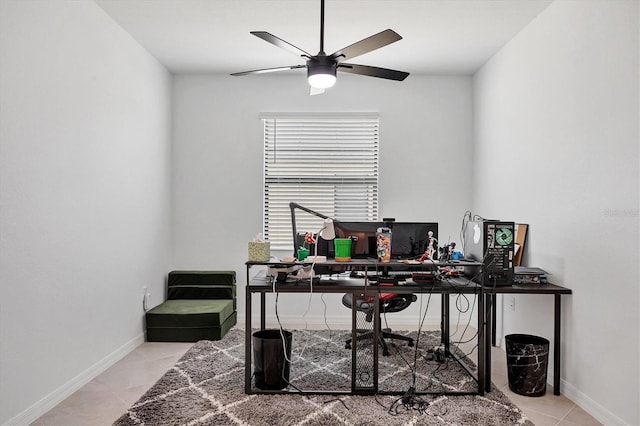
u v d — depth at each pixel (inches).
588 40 112.5
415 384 125.1
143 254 168.2
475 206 196.1
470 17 140.4
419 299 200.4
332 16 139.5
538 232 138.5
